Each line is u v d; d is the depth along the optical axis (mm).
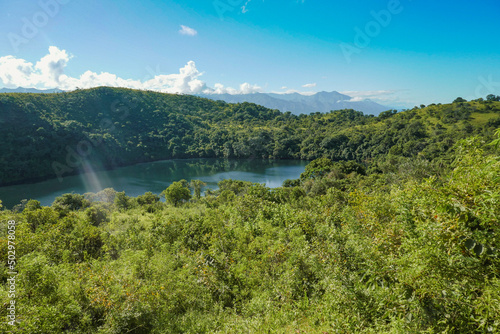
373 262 5000
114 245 14547
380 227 6289
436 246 3186
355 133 117125
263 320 6559
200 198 48312
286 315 6445
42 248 11461
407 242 3963
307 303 6848
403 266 3836
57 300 6602
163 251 12281
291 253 9367
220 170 97500
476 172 3178
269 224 14523
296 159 122312
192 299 7953
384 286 4480
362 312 5137
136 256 10109
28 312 5660
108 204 41219
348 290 5570
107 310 6828
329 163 65125
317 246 8680
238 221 16578
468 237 2990
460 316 3402
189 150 129625
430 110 116688
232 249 11992
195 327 6617
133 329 6559
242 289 8766
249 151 123562
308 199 25422
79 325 6395
